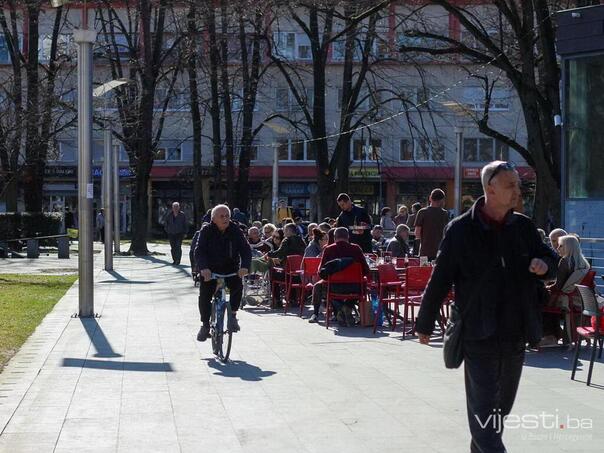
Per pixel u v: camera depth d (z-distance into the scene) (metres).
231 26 35.97
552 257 5.57
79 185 14.82
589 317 11.69
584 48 16.83
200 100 40.06
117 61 37.62
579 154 17.17
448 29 34.59
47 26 46.25
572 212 17.23
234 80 40.94
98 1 37.66
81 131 14.70
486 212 5.59
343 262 14.15
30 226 39.53
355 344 12.50
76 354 11.23
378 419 7.79
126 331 13.43
